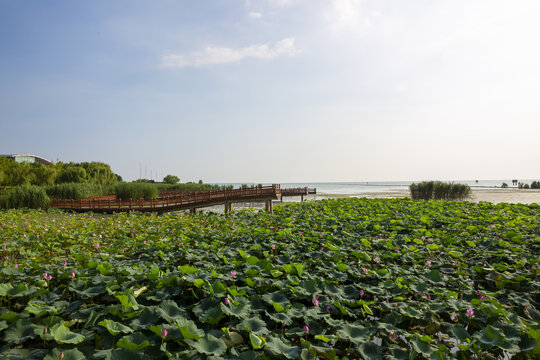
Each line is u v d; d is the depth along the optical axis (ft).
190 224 38.91
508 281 17.47
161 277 15.17
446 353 11.10
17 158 273.13
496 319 12.79
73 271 15.80
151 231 33.50
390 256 21.61
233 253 21.94
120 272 16.34
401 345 11.78
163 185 162.20
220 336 10.89
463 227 33.24
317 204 60.13
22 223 42.80
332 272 18.10
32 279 16.02
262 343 10.07
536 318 13.69
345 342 11.78
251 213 47.80
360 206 55.31
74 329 11.38
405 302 14.62
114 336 10.73
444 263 21.76
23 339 9.96
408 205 55.57
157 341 10.36
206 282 14.60
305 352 9.96
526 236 28.04
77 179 143.64
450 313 14.40
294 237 26.94
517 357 11.41
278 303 12.87
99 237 30.04
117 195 98.63
